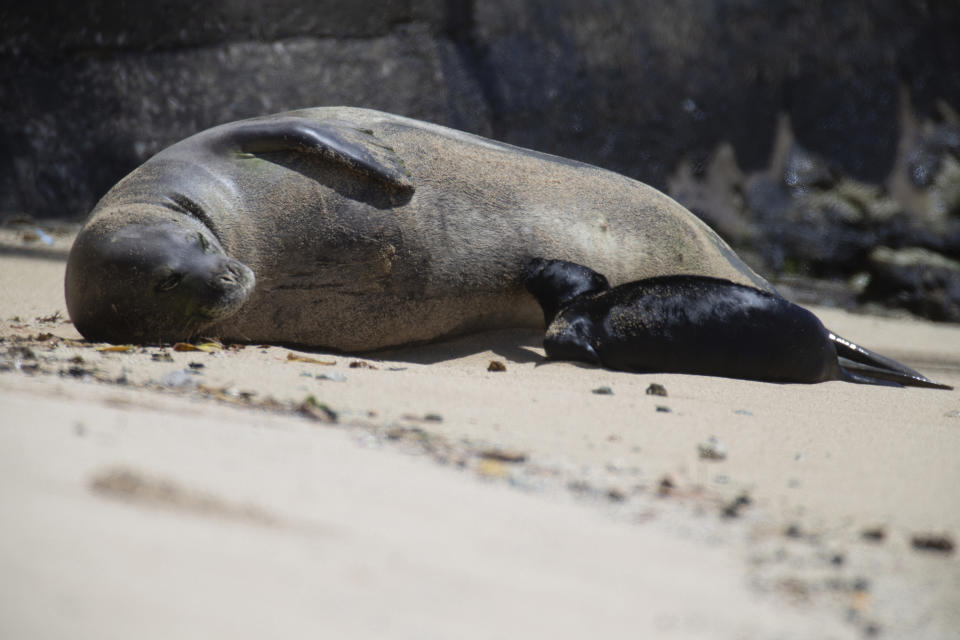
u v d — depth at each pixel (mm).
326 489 9633
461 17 64688
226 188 23828
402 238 24469
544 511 10312
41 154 53625
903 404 21406
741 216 67625
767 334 24188
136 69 56875
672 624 7660
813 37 72438
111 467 8930
